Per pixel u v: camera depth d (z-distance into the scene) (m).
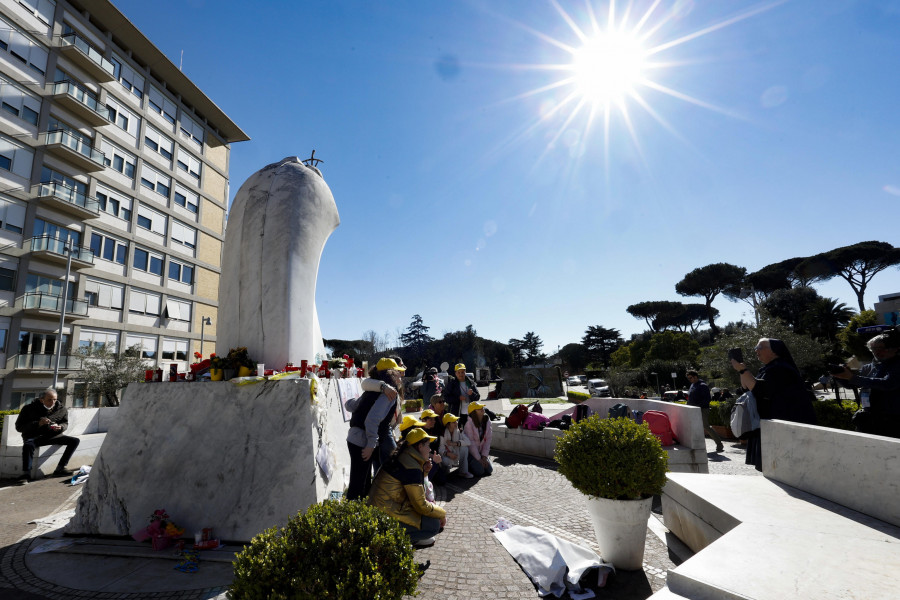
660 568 3.43
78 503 4.34
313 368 4.96
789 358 4.42
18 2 22.84
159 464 4.29
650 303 65.75
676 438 6.87
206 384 4.46
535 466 7.61
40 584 3.27
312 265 5.61
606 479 3.39
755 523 2.81
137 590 3.15
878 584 1.92
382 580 1.88
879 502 2.87
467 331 66.00
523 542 3.73
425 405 9.11
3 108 21.94
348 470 5.07
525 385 32.97
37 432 7.45
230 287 5.59
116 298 27.53
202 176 35.69
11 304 21.97
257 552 1.99
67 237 24.73
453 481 6.52
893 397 3.68
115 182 27.75
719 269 54.31
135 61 29.88
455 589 3.09
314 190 5.77
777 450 3.98
